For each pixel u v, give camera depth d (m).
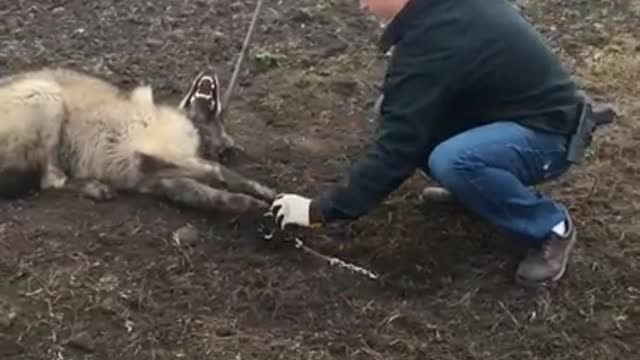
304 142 3.08
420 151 2.26
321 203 2.35
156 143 2.83
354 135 3.13
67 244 2.52
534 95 2.29
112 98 2.88
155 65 3.49
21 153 2.77
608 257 2.54
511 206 2.33
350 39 3.71
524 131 2.30
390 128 2.25
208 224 2.66
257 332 2.27
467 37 2.20
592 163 2.97
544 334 2.29
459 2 2.21
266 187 2.81
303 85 3.40
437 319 2.33
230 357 2.18
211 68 3.49
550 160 2.34
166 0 3.89
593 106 2.57
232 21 3.78
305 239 2.59
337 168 2.95
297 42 3.67
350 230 2.62
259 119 3.20
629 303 2.40
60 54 3.52
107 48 3.58
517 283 2.43
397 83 2.24
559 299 2.39
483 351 2.24
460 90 2.24
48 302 2.31
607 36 3.74
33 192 2.78
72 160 2.86
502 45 2.24
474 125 2.36
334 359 2.20
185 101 2.98
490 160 2.29
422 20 2.20
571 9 3.93
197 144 2.92
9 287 2.36
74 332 2.24
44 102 2.78
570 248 2.43
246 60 3.52
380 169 2.27
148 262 2.47
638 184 2.87
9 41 3.59
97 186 2.77
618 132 3.14
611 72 3.52
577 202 2.77
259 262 2.49
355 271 2.47
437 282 2.45
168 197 2.75
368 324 2.30
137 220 2.65
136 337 2.23
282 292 2.39
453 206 2.71
